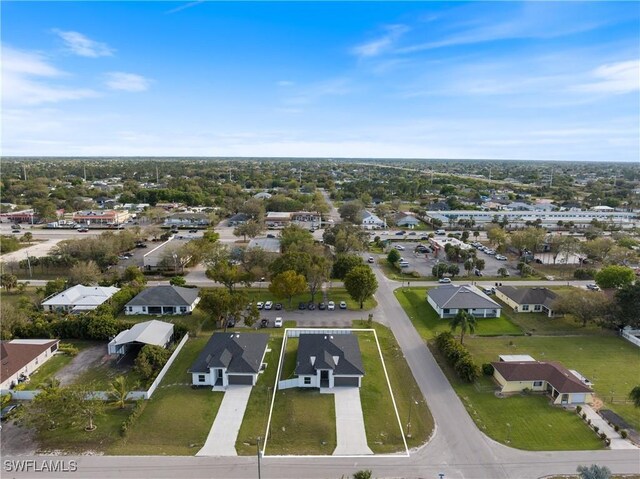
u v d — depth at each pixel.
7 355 57.16
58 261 104.19
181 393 53.06
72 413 46.84
